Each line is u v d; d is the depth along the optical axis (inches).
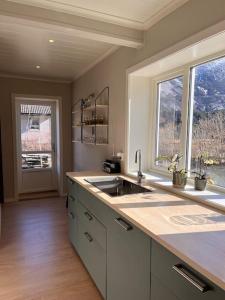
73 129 190.4
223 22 58.0
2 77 169.0
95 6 76.2
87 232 86.4
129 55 101.6
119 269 61.9
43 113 193.2
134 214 56.7
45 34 99.7
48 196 192.2
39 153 195.3
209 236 44.9
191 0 68.3
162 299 44.9
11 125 175.2
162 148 102.1
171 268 42.0
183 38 71.4
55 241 114.7
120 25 86.7
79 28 80.7
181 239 43.6
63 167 194.5
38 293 77.7
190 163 85.9
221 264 35.3
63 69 155.3
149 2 73.5
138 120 106.3
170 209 60.7
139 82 104.3
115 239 63.6
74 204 103.4
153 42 85.1
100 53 124.0
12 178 179.0
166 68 91.4
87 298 75.7
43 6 75.2
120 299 61.9
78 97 173.9
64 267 92.8
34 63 142.7
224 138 72.5
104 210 70.6
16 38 104.1
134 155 107.5
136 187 89.5
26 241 114.3
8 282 83.1
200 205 64.1
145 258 50.1
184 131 86.5
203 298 35.3
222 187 72.5
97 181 100.0
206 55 75.9
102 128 132.0
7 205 169.6
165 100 99.3
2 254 102.0
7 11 71.4
